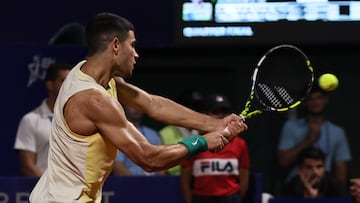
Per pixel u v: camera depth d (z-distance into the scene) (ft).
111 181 44.83
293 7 51.13
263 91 33.17
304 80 40.32
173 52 58.85
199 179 44.62
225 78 59.16
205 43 51.49
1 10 55.57
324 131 51.88
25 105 48.85
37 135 46.42
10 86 48.62
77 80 29.43
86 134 29.01
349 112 58.85
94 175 29.40
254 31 51.24
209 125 32.30
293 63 47.93
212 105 45.39
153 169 29.27
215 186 44.52
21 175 46.73
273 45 51.88
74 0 55.77
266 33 51.19
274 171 57.77
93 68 29.68
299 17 51.08
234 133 31.58
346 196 49.60
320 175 47.52
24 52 48.85
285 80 44.42
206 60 58.75
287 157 51.93
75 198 29.27
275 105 33.14
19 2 55.57
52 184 29.50
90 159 29.19
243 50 58.39
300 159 47.80
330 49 58.18
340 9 51.08
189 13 51.42
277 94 33.14
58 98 29.66
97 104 28.78
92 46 29.73
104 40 29.55
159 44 55.62
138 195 44.96
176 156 29.40
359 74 58.39
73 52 49.52
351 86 58.65
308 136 51.70
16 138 46.73
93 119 28.84
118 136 28.73
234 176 44.86
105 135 28.89
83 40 52.39
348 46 56.75
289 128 52.16
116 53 29.68
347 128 58.90
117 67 29.91
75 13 55.88
